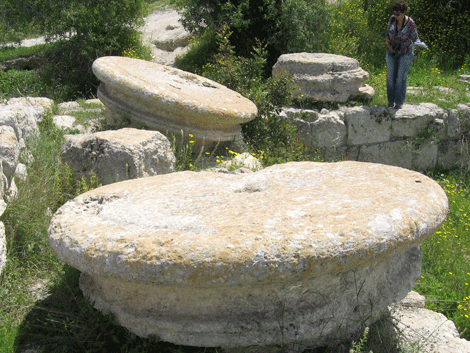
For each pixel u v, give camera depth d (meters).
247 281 1.93
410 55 6.72
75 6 11.96
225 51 7.23
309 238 1.98
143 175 3.92
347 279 2.28
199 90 5.90
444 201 2.49
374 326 2.74
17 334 2.46
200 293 2.13
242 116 5.38
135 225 2.19
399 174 2.81
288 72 7.25
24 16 12.19
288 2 10.20
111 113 5.55
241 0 10.54
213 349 2.32
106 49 11.90
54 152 4.41
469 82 9.27
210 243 1.95
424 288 4.07
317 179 2.84
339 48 10.32
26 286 2.92
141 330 2.23
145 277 1.95
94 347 2.33
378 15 11.76
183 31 13.75
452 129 7.37
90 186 3.88
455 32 11.18
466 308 3.68
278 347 2.32
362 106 7.11
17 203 3.33
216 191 2.66
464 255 4.73
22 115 4.62
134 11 12.23
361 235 2.04
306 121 7.04
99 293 2.40
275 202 2.42
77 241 2.12
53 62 12.58
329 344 2.40
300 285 2.18
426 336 2.83
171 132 5.12
